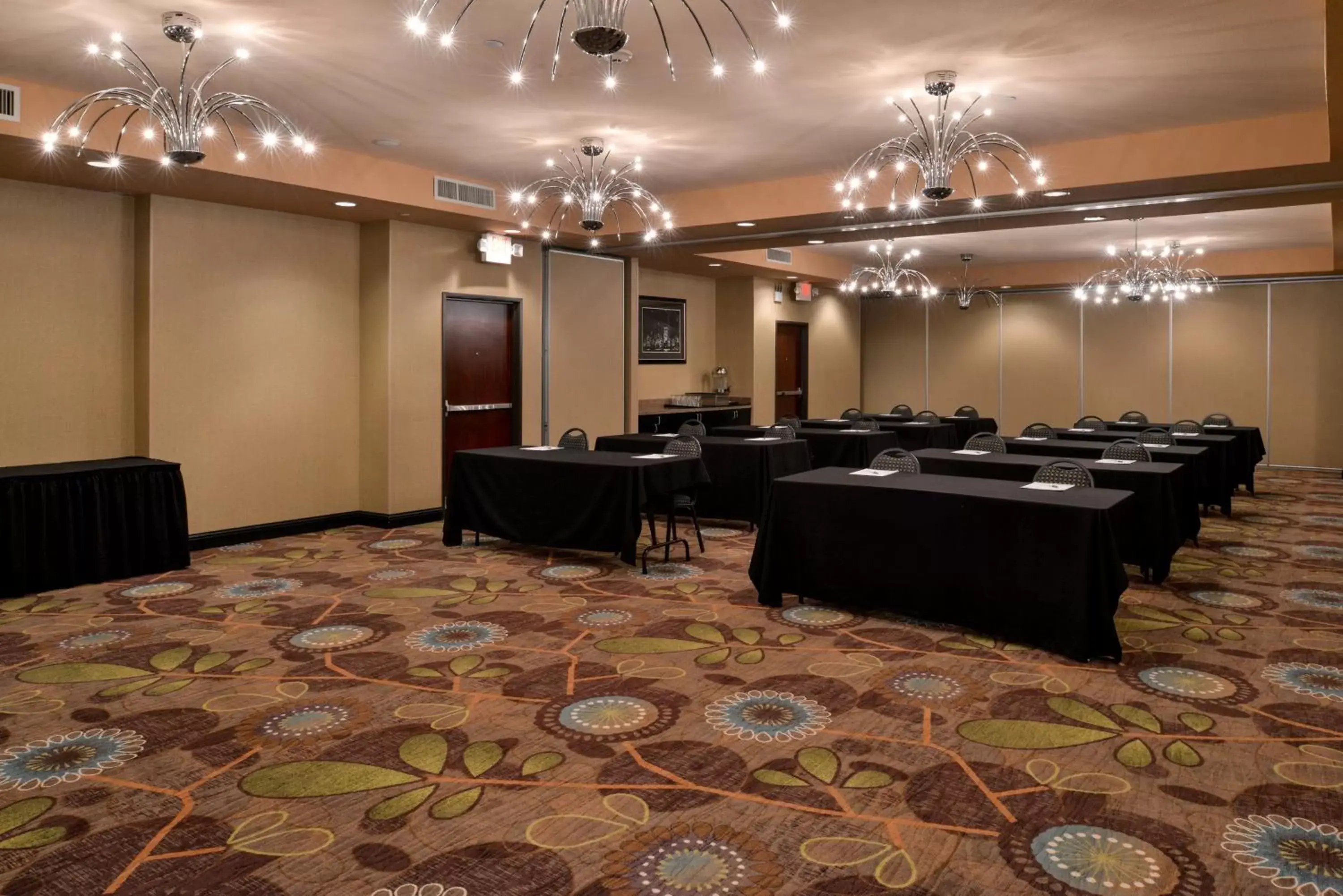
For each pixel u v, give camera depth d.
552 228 8.49
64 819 2.78
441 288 8.34
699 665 4.26
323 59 4.72
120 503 5.96
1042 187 6.51
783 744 3.34
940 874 2.47
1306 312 12.88
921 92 5.26
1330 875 2.46
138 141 5.59
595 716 3.62
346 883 2.43
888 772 3.11
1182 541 7.11
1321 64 4.77
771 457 7.79
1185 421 10.65
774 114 5.71
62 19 4.19
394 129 6.11
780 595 5.30
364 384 8.13
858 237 8.69
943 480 5.24
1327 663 4.28
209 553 6.88
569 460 6.55
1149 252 11.88
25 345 6.25
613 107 5.57
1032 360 14.86
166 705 3.74
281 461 7.58
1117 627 4.88
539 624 4.96
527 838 2.66
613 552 6.61
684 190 8.14
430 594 5.62
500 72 4.92
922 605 4.76
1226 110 5.61
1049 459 6.94
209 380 7.07
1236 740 3.38
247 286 7.29
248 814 2.81
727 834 2.69
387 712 3.66
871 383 16.28
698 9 4.07
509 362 9.13
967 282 14.16
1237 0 3.95
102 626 4.91
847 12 4.11
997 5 4.02
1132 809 2.84
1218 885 2.42
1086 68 4.83
